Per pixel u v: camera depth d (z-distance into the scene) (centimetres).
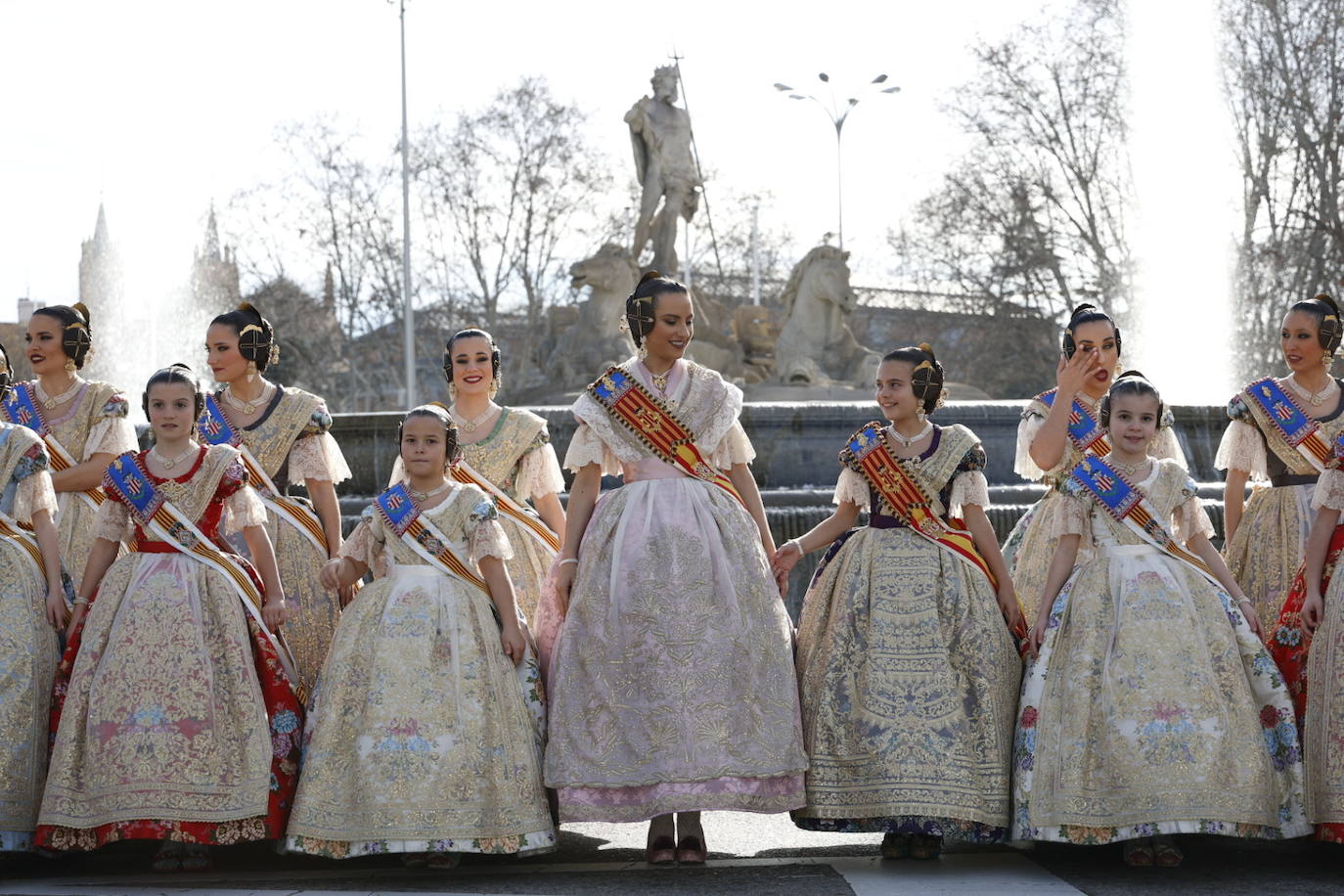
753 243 4972
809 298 1933
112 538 522
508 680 501
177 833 477
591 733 493
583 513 532
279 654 511
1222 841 536
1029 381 4134
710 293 5222
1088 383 590
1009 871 483
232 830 480
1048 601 517
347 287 4700
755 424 1016
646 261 2164
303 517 573
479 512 512
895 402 532
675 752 484
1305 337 565
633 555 507
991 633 512
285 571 564
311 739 488
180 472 515
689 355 2067
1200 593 506
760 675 499
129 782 479
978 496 530
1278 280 3250
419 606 500
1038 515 582
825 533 548
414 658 491
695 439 526
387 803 475
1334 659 504
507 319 4766
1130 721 486
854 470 539
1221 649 498
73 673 498
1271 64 3241
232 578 509
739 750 488
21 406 580
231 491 520
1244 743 488
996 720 500
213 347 574
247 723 491
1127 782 481
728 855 518
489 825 479
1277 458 575
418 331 4703
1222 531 927
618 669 497
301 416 577
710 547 509
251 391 581
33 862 520
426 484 523
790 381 1869
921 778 488
